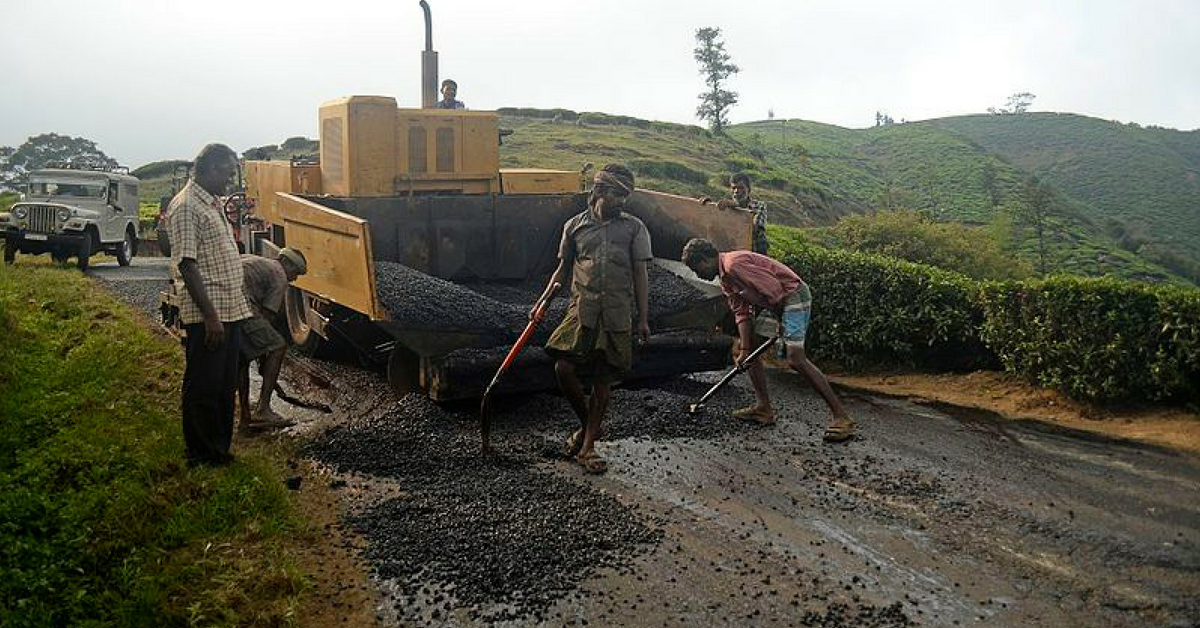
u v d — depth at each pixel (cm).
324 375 783
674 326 734
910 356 847
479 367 618
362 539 456
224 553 421
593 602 391
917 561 433
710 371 787
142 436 565
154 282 1430
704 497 517
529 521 473
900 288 841
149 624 367
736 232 771
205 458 529
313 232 724
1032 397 725
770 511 496
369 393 723
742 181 834
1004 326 762
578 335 544
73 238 1617
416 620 377
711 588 404
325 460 573
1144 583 409
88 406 628
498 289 857
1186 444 607
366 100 827
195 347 522
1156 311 666
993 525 476
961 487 533
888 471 562
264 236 962
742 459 585
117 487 479
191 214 514
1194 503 504
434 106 916
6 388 659
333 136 863
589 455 559
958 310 807
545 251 909
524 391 647
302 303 823
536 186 929
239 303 538
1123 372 678
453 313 648
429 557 432
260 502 476
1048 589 404
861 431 654
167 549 430
